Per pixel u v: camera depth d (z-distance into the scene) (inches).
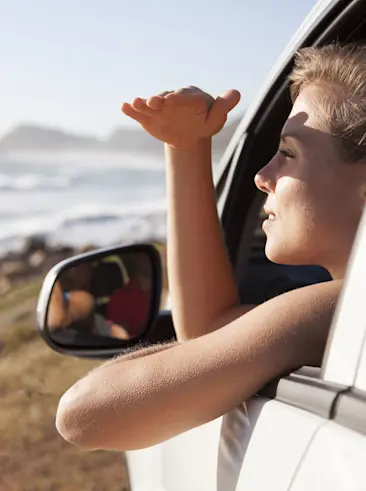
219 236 84.4
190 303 83.3
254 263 108.1
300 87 67.8
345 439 45.0
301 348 56.9
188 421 56.9
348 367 48.2
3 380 317.4
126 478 220.8
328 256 65.1
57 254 989.2
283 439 50.9
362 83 63.6
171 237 84.7
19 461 236.5
